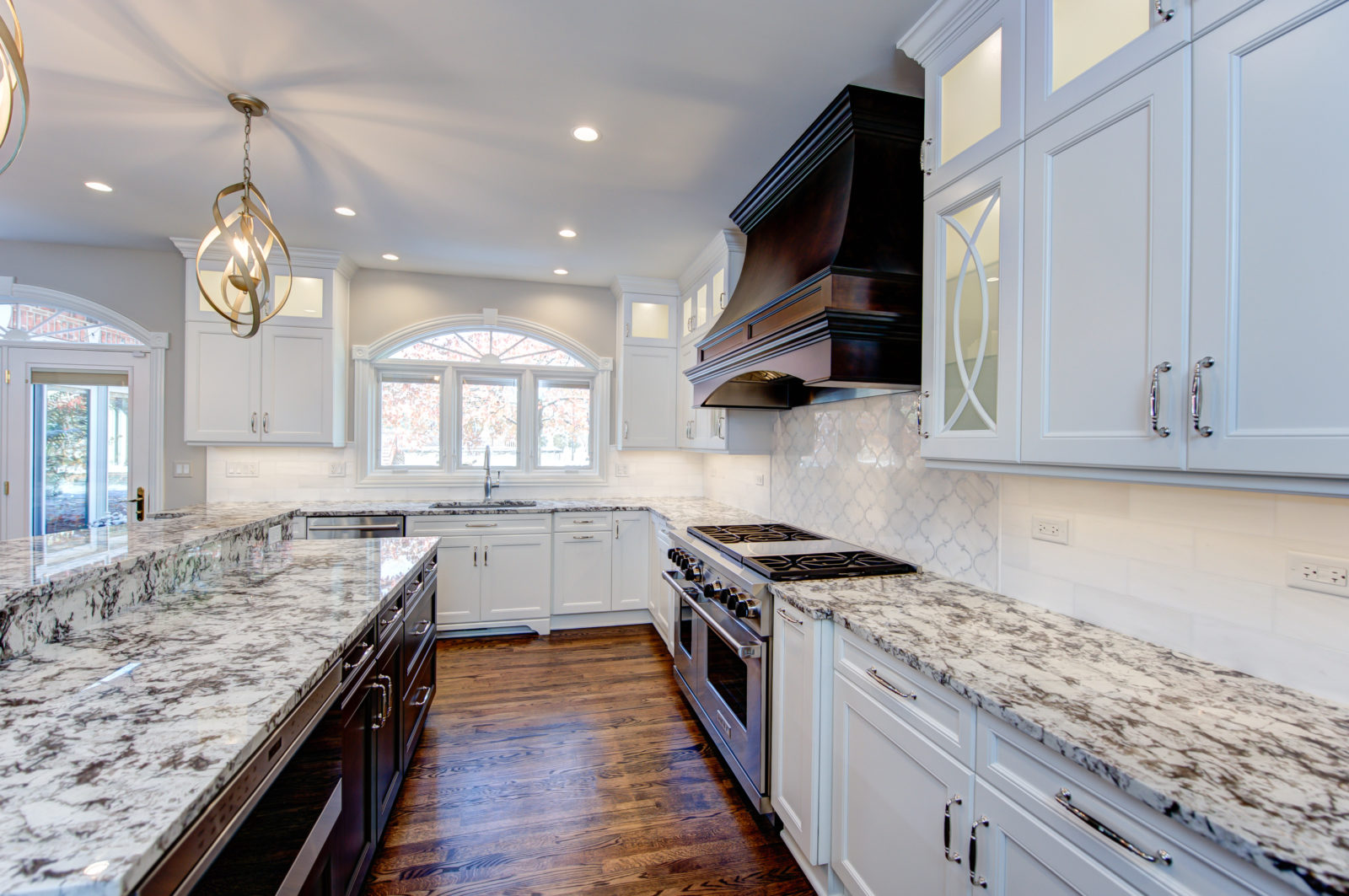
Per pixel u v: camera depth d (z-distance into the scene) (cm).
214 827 80
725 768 238
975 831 112
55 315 372
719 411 344
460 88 201
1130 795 82
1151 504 135
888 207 191
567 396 467
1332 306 79
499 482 442
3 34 105
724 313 279
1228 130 91
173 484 386
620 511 413
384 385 432
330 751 128
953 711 119
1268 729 95
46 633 131
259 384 371
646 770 235
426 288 427
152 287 381
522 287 445
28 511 365
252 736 91
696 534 288
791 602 178
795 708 180
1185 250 97
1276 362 85
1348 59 78
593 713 284
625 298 429
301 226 331
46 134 232
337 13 166
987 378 145
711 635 251
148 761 82
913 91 199
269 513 289
